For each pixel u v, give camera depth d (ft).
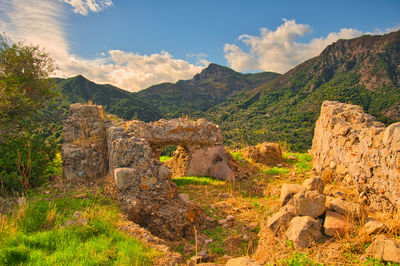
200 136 35.58
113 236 14.83
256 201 25.57
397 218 14.11
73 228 14.99
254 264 11.45
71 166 26.94
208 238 18.76
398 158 16.19
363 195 20.12
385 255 11.08
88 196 21.33
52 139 34.14
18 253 11.96
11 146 24.98
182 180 33.09
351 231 13.66
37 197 20.74
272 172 36.50
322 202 14.88
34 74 44.21
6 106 30.22
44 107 45.37
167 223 19.39
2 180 20.92
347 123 28.17
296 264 11.72
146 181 21.33
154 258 13.30
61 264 11.66
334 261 11.89
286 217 15.67
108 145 27.81
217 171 35.63
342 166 25.72
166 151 82.12
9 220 15.38
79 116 30.19
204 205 24.44
